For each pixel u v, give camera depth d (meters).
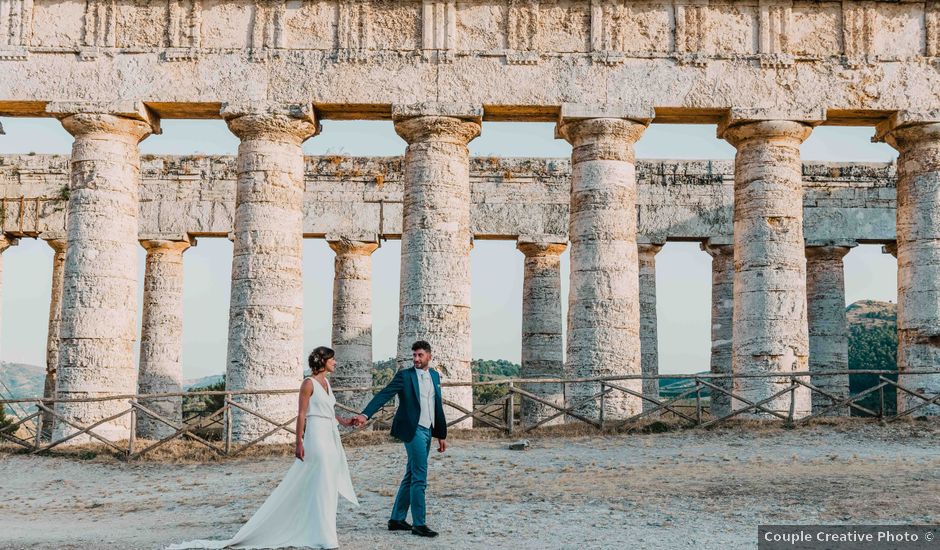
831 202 34.31
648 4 24.38
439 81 23.88
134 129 24.14
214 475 19.16
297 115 23.56
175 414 32.81
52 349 33.94
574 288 23.92
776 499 14.33
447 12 24.17
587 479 16.59
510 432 22.00
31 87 23.69
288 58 23.89
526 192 33.66
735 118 23.91
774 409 23.36
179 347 33.53
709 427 22.39
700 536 12.25
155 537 12.92
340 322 33.66
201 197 33.44
